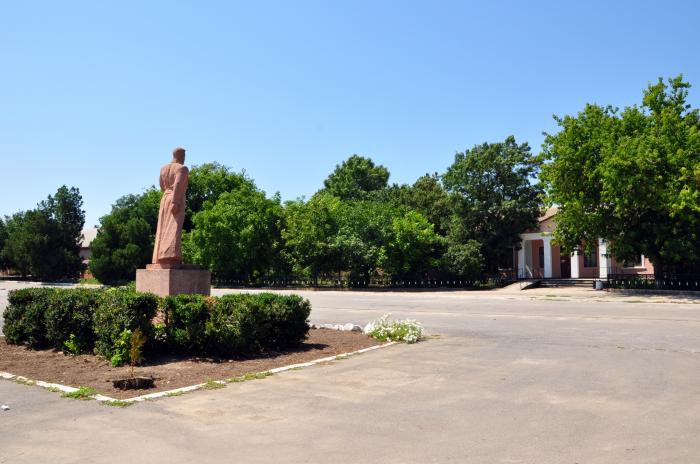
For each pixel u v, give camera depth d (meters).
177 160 14.05
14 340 12.29
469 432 6.16
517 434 6.07
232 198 47.25
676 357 11.02
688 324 16.80
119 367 9.74
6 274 71.56
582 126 31.09
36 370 9.57
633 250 30.55
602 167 28.16
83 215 62.59
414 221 39.94
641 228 30.53
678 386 8.43
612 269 42.16
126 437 5.98
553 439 5.88
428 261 39.91
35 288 12.88
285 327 12.06
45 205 60.75
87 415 6.84
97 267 50.97
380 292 37.38
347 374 9.41
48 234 59.00
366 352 11.71
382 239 39.75
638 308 22.95
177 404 7.38
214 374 9.29
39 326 11.73
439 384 8.65
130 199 62.91
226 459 5.30
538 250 47.56
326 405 7.36
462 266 39.12
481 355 11.37
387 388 8.38
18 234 61.00
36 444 5.75
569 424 6.44
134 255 50.66
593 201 30.38
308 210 41.47
